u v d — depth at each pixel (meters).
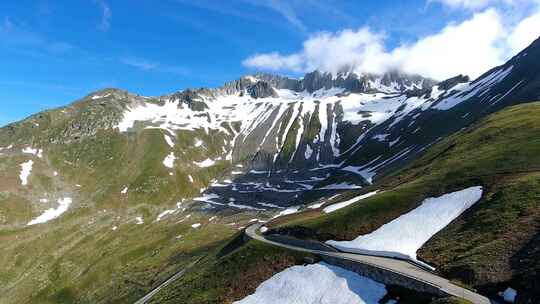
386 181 107.81
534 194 55.50
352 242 67.12
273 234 81.94
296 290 58.66
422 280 47.69
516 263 43.94
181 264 122.00
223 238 151.12
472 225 56.84
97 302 123.25
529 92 152.62
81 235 180.75
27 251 163.50
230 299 63.78
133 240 175.38
